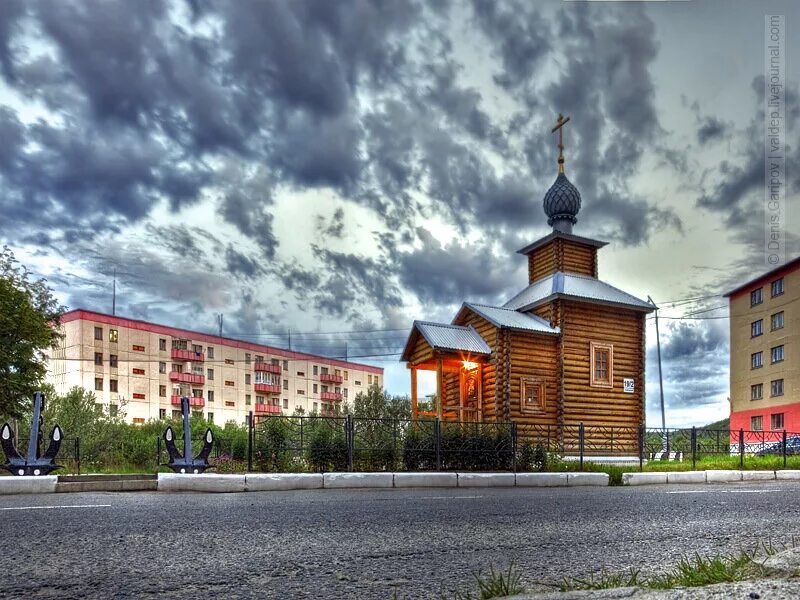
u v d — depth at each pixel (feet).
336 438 46.60
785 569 11.81
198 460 42.06
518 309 88.53
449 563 14.48
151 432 88.74
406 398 105.29
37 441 37.65
